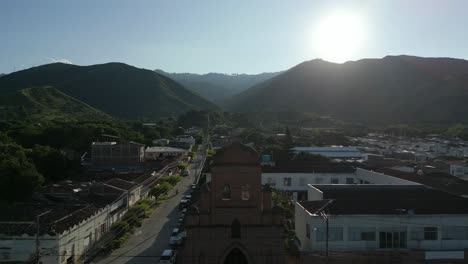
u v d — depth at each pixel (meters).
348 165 85.19
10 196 63.88
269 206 33.62
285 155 101.25
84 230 48.44
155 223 61.88
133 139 137.88
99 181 76.12
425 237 41.28
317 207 44.03
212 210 32.81
